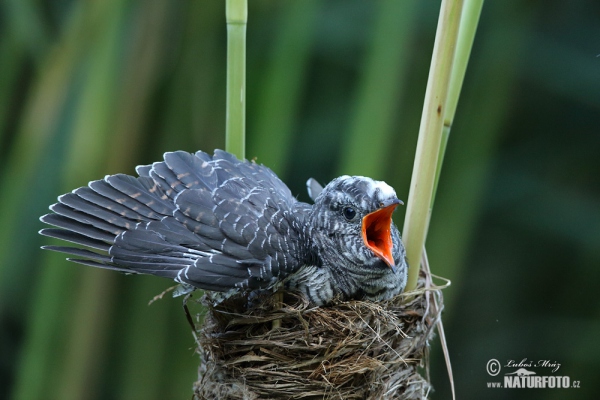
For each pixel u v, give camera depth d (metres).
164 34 3.48
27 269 3.51
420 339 3.35
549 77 3.51
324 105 3.52
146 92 3.48
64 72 3.47
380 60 3.46
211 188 3.33
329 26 3.50
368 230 3.36
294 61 3.47
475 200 3.51
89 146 3.46
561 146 3.53
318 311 3.33
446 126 3.33
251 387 3.33
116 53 3.47
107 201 3.31
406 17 3.45
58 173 3.48
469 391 3.55
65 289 3.48
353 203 3.35
